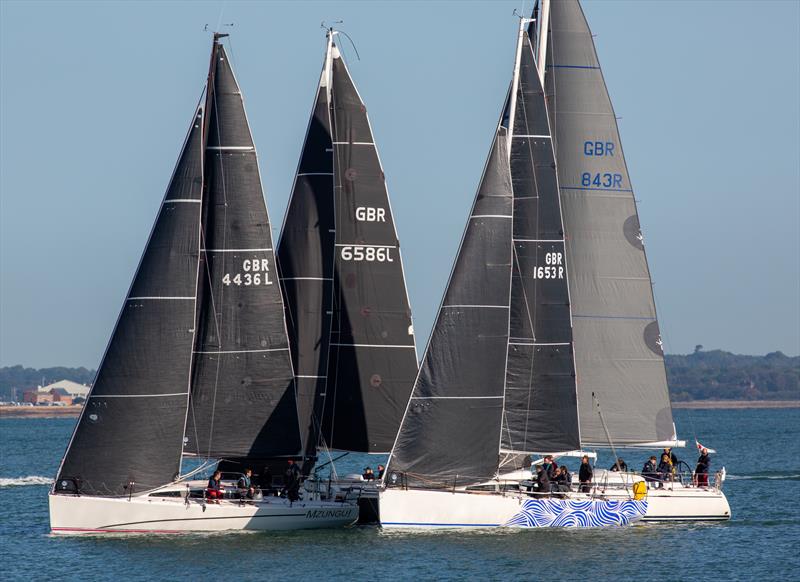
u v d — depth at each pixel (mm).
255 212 177625
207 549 163750
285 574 152125
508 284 176250
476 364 174875
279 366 178625
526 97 182750
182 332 172750
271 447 177875
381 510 171000
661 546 172000
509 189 177625
